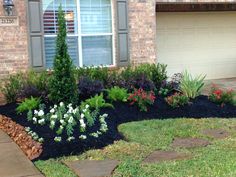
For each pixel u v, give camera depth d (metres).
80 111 5.46
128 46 7.77
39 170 3.73
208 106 6.23
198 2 8.87
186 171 3.51
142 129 5.05
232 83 9.45
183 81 6.70
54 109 5.31
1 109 6.15
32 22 6.93
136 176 3.45
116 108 5.95
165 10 9.02
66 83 5.79
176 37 9.76
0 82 6.77
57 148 4.28
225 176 3.35
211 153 4.02
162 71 7.47
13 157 4.14
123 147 4.33
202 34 10.07
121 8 7.63
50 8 7.14
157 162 3.80
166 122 5.42
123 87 6.86
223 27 10.33
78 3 7.36
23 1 6.87
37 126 5.04
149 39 8.00
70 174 3.57
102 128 4.87
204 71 10.22
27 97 6.25
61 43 5.77
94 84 6.46
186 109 6.08
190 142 4.48
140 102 6.02
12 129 5.16
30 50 6.96
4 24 6.76
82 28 7.45
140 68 7.36
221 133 4.85
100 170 3.65
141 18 7.88
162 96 6.70
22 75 6.79
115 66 7.68
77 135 4.63
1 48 6.78
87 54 7.55
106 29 7.68
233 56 10.55
